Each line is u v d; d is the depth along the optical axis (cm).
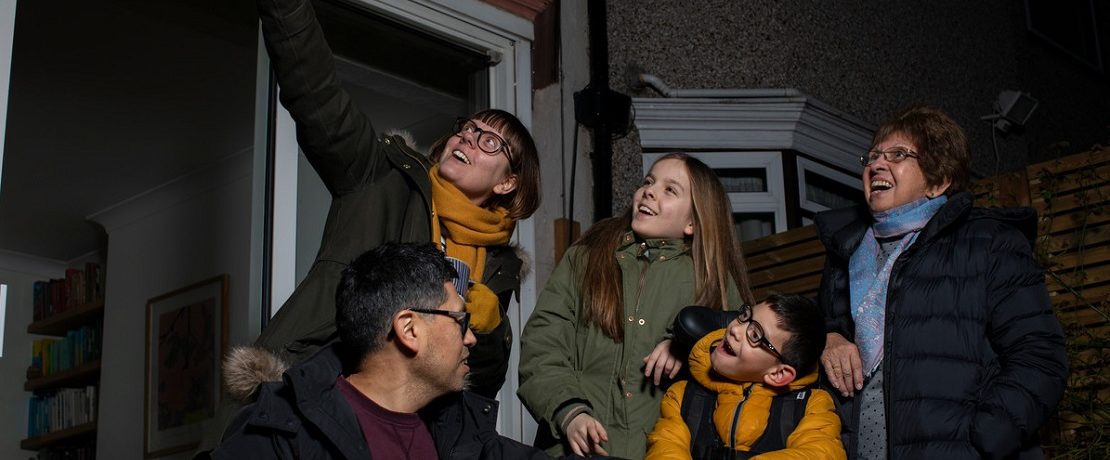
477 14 461
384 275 239
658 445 286
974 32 748
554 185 488
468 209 309
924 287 302
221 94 609
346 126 286
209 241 693
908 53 681
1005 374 287
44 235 796
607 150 501
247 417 230
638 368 317
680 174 334
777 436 286
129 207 752
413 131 458
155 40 545
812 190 570
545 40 489
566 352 326
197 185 712
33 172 704
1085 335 377
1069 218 393
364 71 445
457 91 472
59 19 527
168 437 670
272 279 381
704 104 545
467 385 299
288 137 396
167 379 686
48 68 579
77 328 798
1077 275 385
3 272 805
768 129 558
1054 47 825
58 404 762
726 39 575
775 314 291
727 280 327
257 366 256
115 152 684
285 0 274
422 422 244
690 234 333
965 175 317
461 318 242
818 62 614
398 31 448
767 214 550
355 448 224
